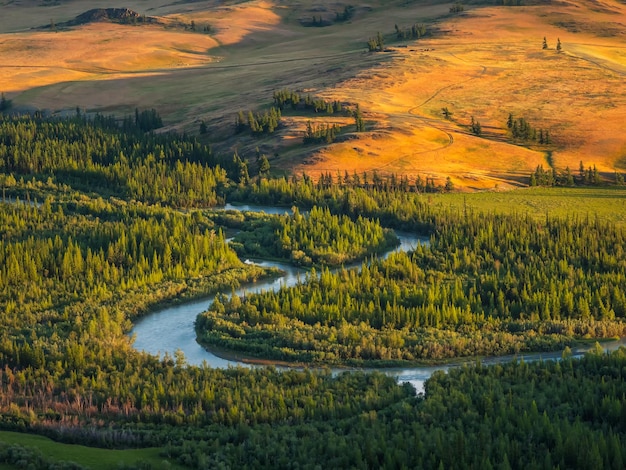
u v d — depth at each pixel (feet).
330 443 409.08
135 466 388.98
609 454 401.70
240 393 478.59
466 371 502.79
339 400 470.39
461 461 394.11
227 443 416.46
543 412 442.91
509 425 427.33
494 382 479.41
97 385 490.49
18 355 531.50
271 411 451.12
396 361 556.10
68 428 428.15
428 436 415.64
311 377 496.64
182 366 539.29
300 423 442.09
